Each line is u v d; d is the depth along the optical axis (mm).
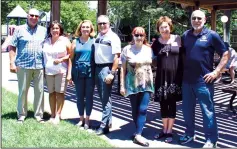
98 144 4508
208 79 4188
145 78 4641
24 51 5316
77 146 4414
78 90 5336
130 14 31500
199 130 5293
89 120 5691
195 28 4188
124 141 4750
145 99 4676
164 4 25562
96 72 5027
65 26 37656
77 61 5215
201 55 4207
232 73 8844
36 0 36062
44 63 5457
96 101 7605
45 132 5004
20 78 5430
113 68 4855
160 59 4582
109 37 4855
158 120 5988
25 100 5609
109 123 5176
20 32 5277
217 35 4160
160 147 4438
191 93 4414
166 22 4496
